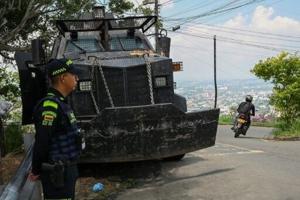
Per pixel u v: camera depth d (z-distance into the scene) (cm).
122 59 782
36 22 1719
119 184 726
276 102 1600
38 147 381
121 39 898
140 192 679
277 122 1738
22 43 1781
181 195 653
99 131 678
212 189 678
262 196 632
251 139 1472
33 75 826
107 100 743
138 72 755
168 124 706
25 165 509
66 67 401
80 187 712
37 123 386
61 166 385
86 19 859
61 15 1661
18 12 1636
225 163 877
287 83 1616
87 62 758
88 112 741
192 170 816
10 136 1034
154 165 849
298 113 1590
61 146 392
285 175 759
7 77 1602
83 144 414
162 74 765
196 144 737
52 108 386
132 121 685
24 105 844
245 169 812
